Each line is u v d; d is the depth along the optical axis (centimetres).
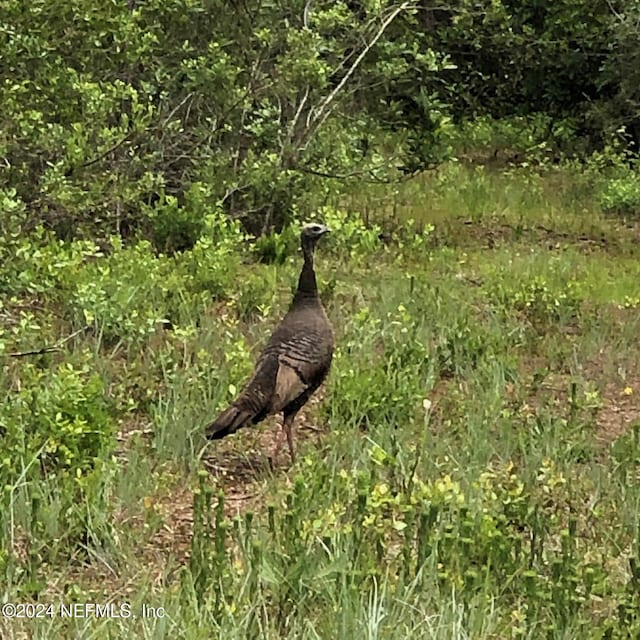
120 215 1772
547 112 3388
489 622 798
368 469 1070
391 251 1989
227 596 801
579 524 1018
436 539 870
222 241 1720
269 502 975
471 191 2580
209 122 1917
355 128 2122
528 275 1881
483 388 1338
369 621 752
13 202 1391
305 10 1950
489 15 2711
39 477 978
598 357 1536
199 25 1919
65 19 1655
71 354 1311
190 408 1172
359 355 1370
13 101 1559
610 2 3059
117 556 911
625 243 2266
